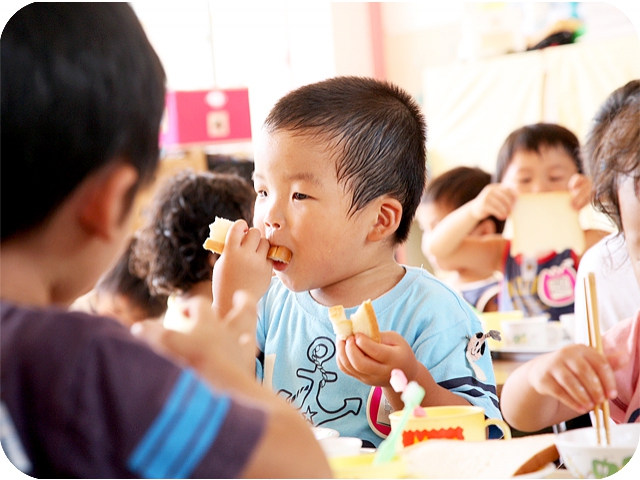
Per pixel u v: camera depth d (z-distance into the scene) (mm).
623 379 1217
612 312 1558
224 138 3043
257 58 3668
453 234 3287
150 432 500
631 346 1224
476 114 3715
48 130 548
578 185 3006
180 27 3480
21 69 547
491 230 3338
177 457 505
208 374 581
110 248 605
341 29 3867
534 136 3203
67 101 551
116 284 1974
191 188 1709
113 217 585
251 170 3064
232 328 631
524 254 3008
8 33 554
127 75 581
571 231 2967
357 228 1150
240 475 517
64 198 563
